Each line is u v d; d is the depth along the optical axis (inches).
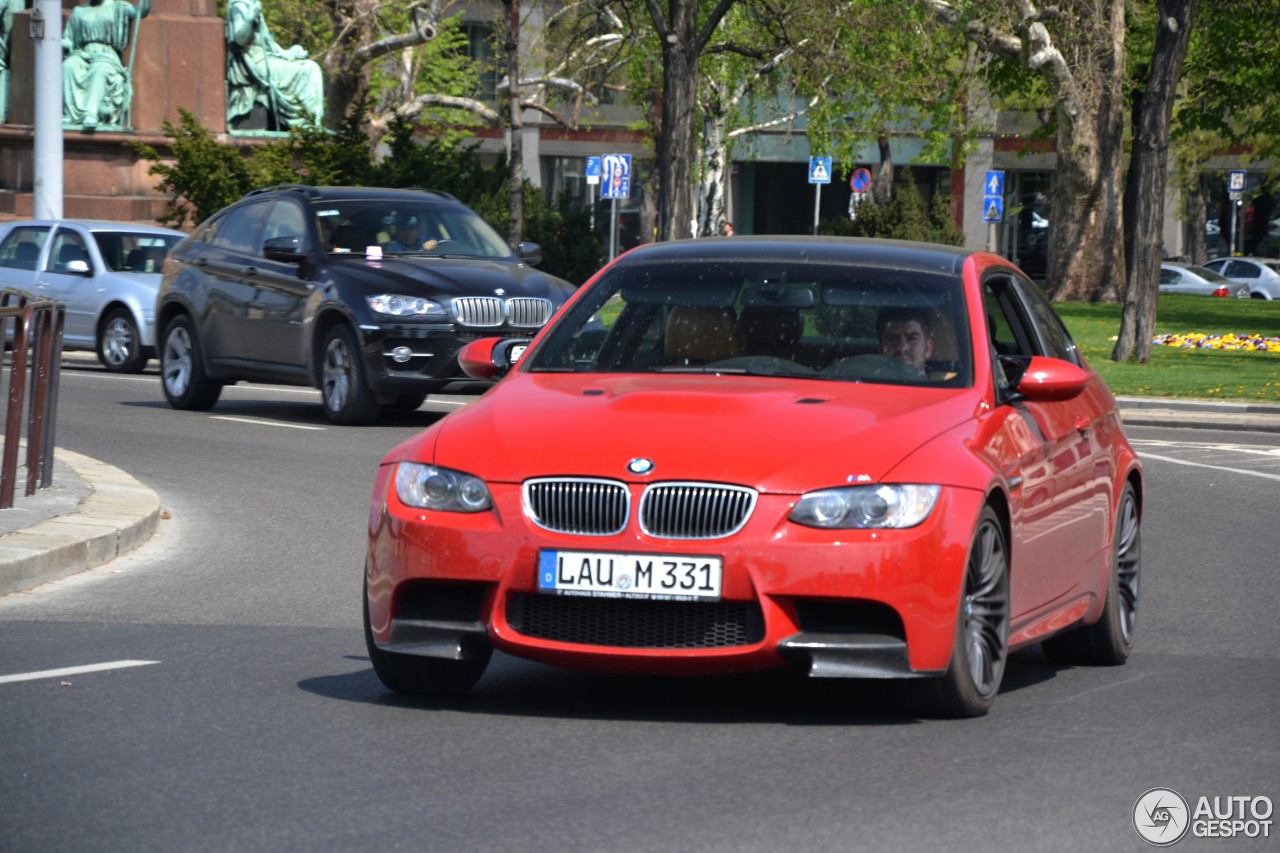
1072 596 520.7
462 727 443.2
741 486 424.5
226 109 2468.0
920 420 453.7
